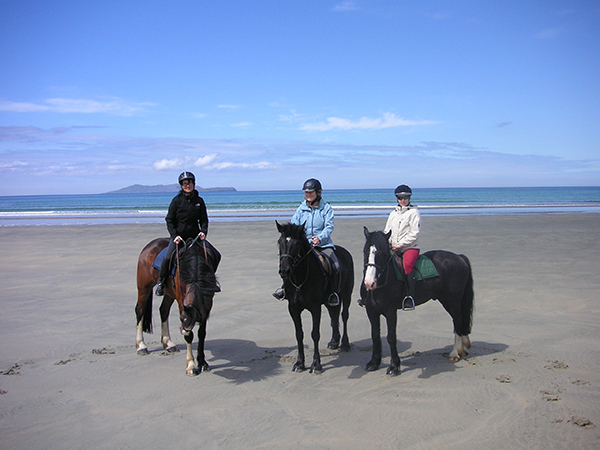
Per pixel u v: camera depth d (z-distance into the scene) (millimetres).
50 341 7586
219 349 7379
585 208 47594
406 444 4211
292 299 6273
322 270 6441
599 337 7289
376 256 5840
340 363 6648
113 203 82562
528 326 8047
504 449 4082
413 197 90438
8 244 19594
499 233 21906
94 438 4430
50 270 13766
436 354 6871
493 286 11078
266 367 6492
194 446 4246
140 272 7285
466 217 32375
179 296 6434
